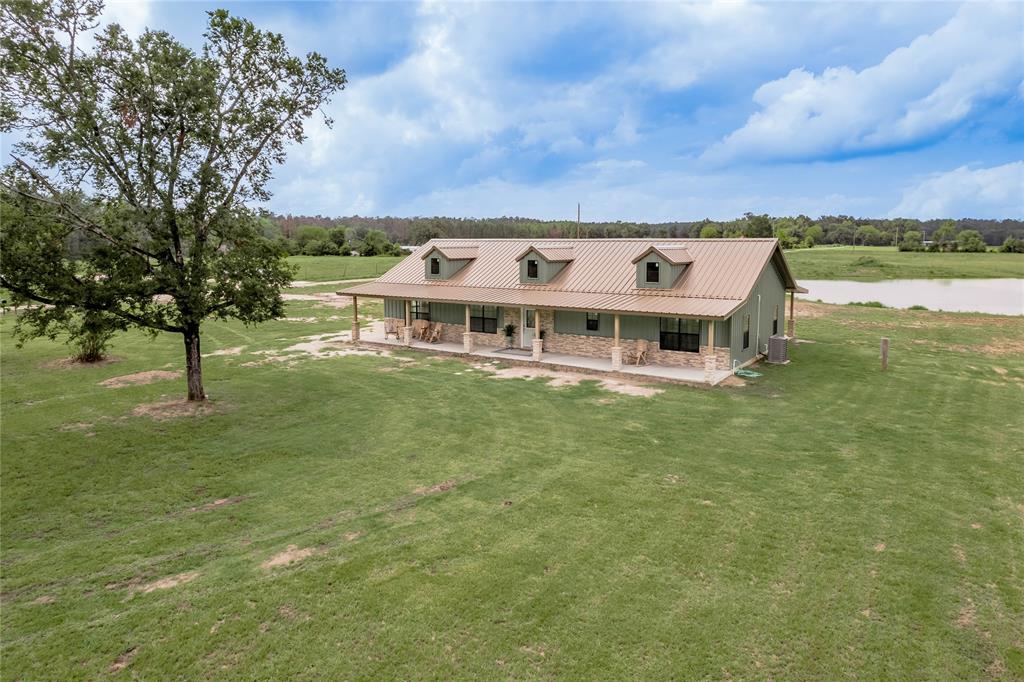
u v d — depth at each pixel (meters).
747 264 22.23
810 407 16.78
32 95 14.18
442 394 18.53
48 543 9.80
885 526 9.95
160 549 9.56
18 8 13.67
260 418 16.14
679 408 16.80
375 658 7.07
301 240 108.19
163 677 6.84
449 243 30.97
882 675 6.71
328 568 8.89
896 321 32.91
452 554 9.23
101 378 20.44
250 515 10.70
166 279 15.60
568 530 9.94
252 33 16.36
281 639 7.41
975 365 22.06
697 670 6.82
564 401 17.64
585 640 7.31
